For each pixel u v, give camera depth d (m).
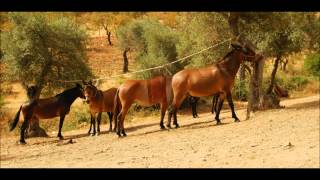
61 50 24.59
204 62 26.75
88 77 25.12
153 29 38.25
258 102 22.23
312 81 41.84
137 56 41.88
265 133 16.14
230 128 18.03
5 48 24.34
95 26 64.44
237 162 11.49
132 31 50.28
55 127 28.28
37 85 23.84
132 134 19.34
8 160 14.40
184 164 11.58
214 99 26.03
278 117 19.64
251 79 21.94
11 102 34.97
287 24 25.92
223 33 25.77
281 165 10.78
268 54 27.69
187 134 17.53
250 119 19.94
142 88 19.06
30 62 23.83
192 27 26.25
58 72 24.36
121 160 12.80
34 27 23.91
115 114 19.33
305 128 16.59
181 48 32.16
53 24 24.89
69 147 17.02
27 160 14.08
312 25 29.83
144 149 14.80
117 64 53.59
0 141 22.19
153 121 26.12
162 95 19.47
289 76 43.00
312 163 10.80
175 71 34.44
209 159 12.13
